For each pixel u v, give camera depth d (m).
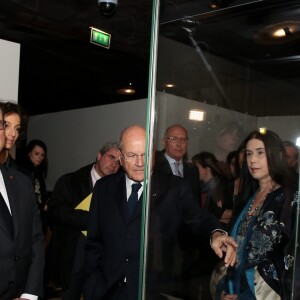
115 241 1.65
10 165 2.33
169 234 1.40
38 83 5.83
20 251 1.69
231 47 1.79
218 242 1.42
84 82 5.71
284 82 1.91
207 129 1.86
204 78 1.82
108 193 1.74
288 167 1.33
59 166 5.48
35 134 5.91
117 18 3.89
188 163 1.73
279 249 1.25
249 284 1.30
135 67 4.96
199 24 1.54
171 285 1.38
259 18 1.56
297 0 1.44
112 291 1.62
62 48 4.51
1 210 1.68
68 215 2.61
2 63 2.69
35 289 1.75
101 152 2.81
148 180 1.24
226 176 1.72
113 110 4.64
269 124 1.91
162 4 1.38
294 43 1.81
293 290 1.01
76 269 1.94
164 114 1.54
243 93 1.93
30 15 3.77
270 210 1.30
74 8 3.72
